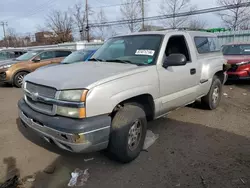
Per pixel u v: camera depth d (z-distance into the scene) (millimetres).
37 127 2865
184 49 4270
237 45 9531
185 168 3014
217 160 3197
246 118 4941
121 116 2924
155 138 3912
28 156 3348
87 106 2551
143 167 3049
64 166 3086
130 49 3854
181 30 4398
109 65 3373
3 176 2859
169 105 3740
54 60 10398
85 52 8227
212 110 5488
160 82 3424
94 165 3104
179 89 3896
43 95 2801
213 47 5340
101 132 2646
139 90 3064
